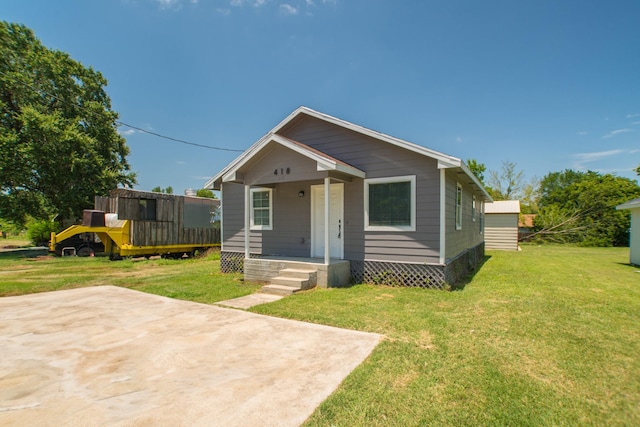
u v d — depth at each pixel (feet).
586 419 8.59
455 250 29.48
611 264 41.65
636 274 32.81
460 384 10.30
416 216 26.00
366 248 27.96
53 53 69.72
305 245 31.50
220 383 10.32
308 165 26.20
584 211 82.12
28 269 38.52
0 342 14.24
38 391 9.88
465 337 14.44
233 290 25.44
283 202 32.68
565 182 181.27
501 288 25.27
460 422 8.38
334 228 29.58
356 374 10.87
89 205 68.03
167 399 9.35
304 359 12.15
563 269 36.86
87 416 8.49
